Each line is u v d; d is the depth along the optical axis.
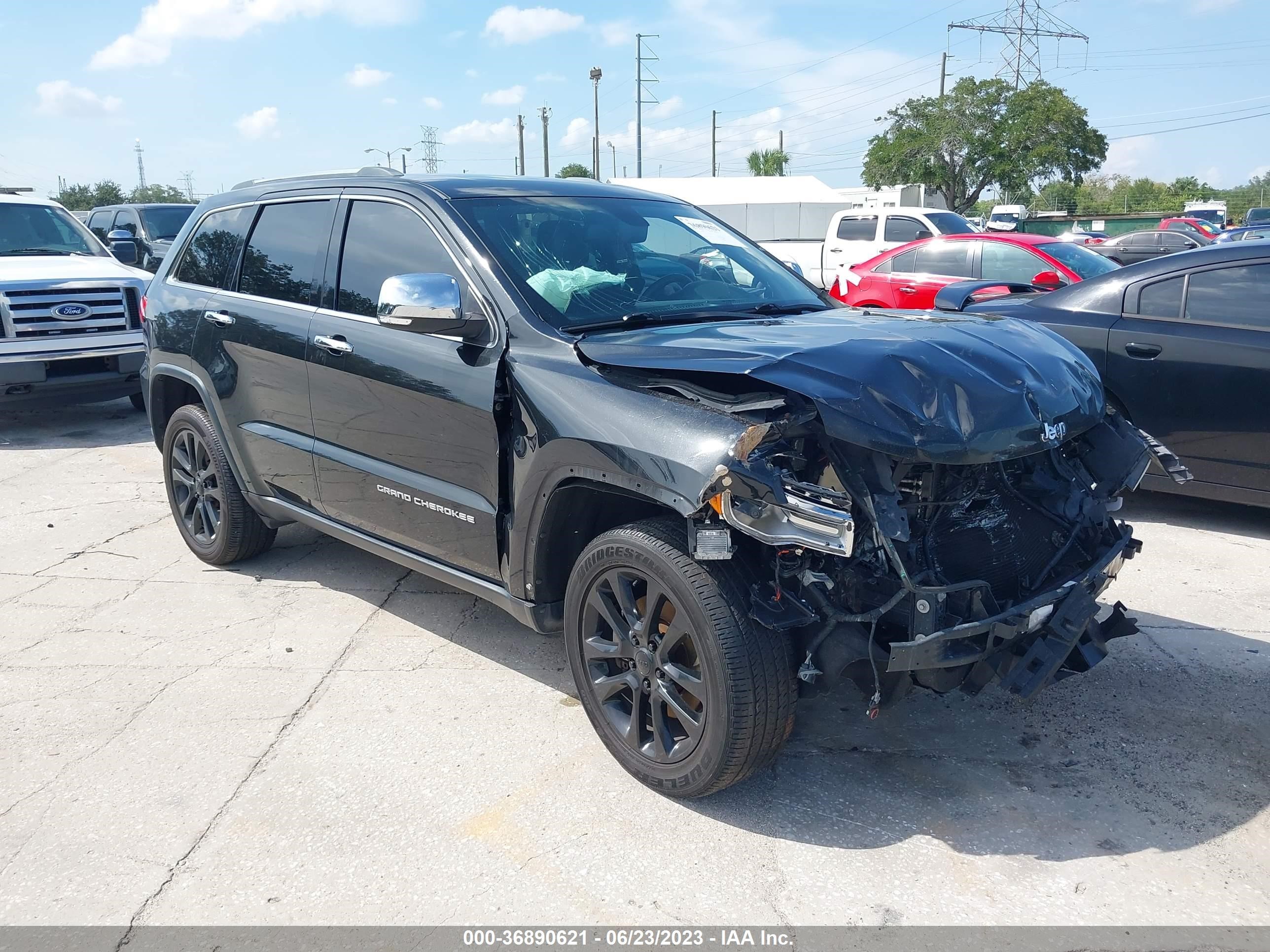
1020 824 3.09
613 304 3.72
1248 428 5.46
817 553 2.87
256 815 3.15
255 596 4.99
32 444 8.57
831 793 3.25
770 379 2.84
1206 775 3.35
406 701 3.89
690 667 3.07
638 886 2.81
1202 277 5.73
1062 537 3.34
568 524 3.43
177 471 5.45
